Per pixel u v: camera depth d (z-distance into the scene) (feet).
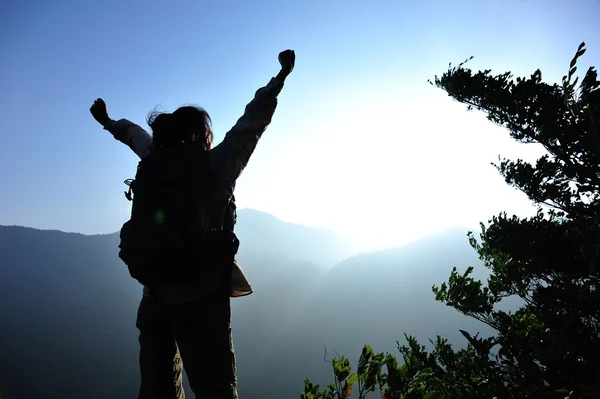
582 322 9.64
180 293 5.27
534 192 22.81
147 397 5.86
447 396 9.34
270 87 5.86
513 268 21.68
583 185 17.89
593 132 8.05
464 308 22.20
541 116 21.31
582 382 5.66
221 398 5.15
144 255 5.03
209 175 5.37
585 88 7.92
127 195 5.82
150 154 5.73
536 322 19.33
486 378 9.36
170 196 5.17
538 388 7.06
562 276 18.60
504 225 22.99
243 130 5.59
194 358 5.26
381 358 8.05
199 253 5.12
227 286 5.31
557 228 21.44
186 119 5.91
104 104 8.25
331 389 7.98
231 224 5.68
